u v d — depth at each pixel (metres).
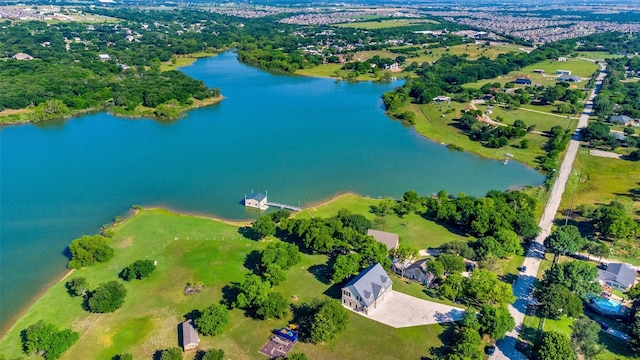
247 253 184.88
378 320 147.00
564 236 181.00
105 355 133.50
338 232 187.50
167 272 171.62
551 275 160.50
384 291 156.12
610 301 154.38
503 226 192.75
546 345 127.06
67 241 197.25
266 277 163.00
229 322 145.75
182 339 138.62
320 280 167.75
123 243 192.12
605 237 197.62
